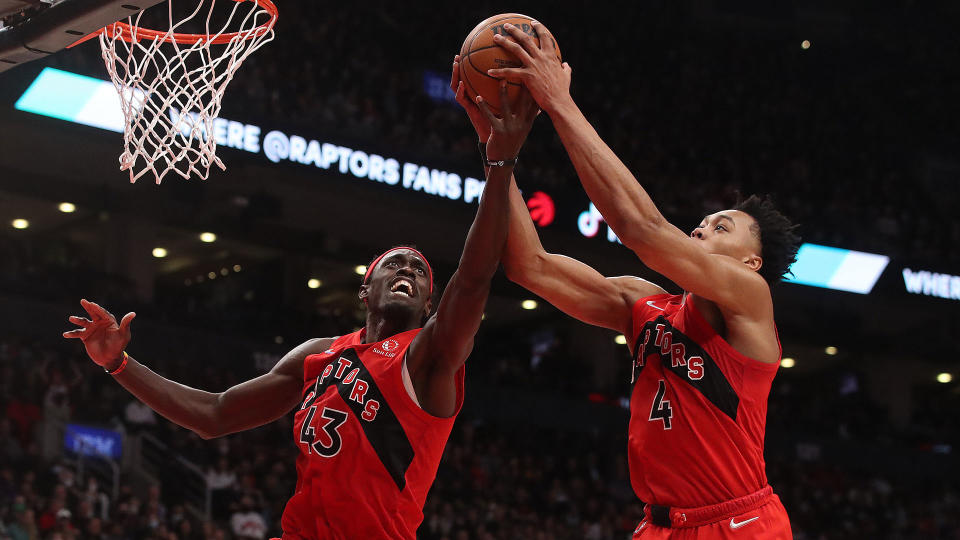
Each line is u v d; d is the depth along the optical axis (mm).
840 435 23328
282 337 19641
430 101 21359
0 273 17359
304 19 21047
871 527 20281
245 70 18250
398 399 3633
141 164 17312
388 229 20531
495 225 3498
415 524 3727
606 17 25703
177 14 15062
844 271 22719
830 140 25516
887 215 23812
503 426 20547
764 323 3545
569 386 22078
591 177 3418
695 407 3514
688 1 26875
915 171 26406
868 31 27766
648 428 3594
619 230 3406
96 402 15695
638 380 3697
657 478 3561
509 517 16750
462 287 3529
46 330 16812
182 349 18000
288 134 17781
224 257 21781
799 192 23797
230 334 18750
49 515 12281
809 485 21391
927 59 27812
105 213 18875
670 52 25625
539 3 24844
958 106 27422
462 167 19906
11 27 4523
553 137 21297
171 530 13484
